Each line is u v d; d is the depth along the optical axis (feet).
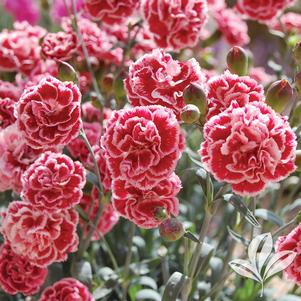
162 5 1.99
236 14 2.51
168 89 1.67
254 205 1.88
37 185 1.69
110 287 2.01
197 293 2.12
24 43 2.20
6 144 1.82
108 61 2.21
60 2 2.81
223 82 1.65
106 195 1.84
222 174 1.52
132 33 2.32
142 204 1.66
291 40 2.43
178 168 2.34
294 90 1.87
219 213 2.64
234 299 2.16
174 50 2.07
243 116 1.51
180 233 1.65
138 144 1.55
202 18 2.02
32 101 1.65
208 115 1.65
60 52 2.10
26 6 3.15
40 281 1.90
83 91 2.20
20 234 1.75
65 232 1.77
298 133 1.78
